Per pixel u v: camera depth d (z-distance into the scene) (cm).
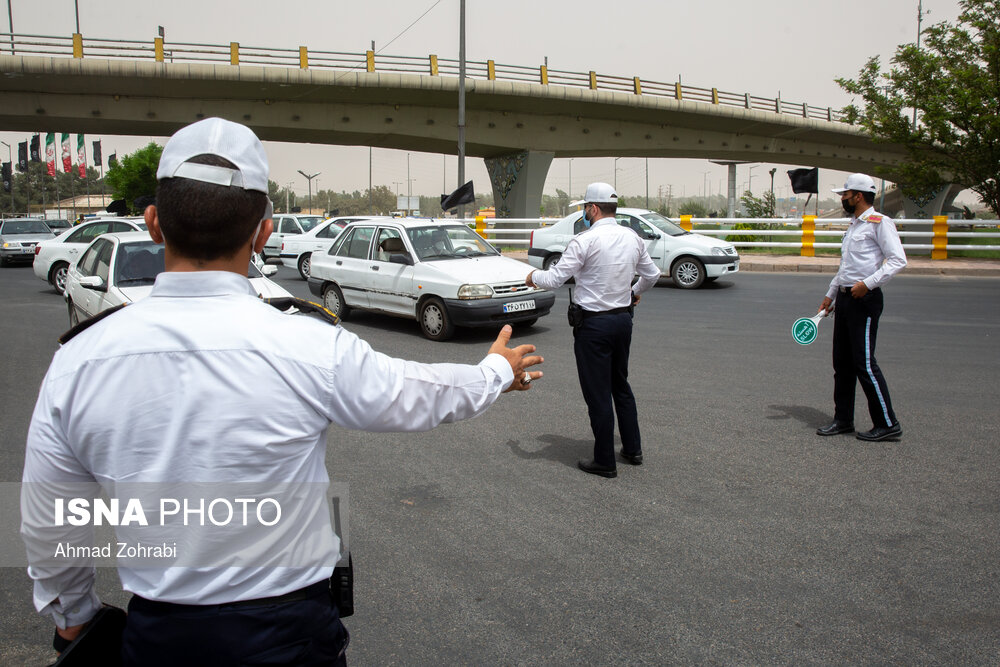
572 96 3566
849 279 523
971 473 470
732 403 639
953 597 324
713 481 462
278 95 3225
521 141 3866
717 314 1127
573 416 608
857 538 381
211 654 134
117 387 130
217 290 137
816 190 1944
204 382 131
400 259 1002
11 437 556
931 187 2145
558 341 940
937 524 396
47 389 133
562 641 294
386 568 352
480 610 316
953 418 586
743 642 292
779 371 755
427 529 395
